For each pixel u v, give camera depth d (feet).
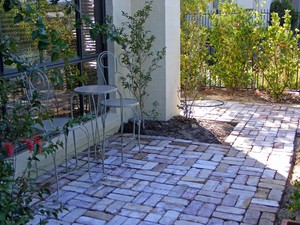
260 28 25.32
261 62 25.72
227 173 14.20
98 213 11.60
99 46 18.15
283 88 25.30
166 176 14.05
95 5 17.54
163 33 19.21
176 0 20.21
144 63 19.65
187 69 23.65
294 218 10.05
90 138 16.84
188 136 18.26
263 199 12.26
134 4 19.40
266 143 17.20
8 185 7.54
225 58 26.37
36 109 10.16
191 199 12.35
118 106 15.10
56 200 12.32
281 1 55.98
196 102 24.21
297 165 15.23
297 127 19.40
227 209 11.71
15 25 13.21
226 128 19.47
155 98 19.97
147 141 17.62
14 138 8.79
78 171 14.52
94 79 17.94
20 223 7.86
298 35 24.88
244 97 26.00
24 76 10.89
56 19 15.25
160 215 11.44
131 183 13.56
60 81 10.63
